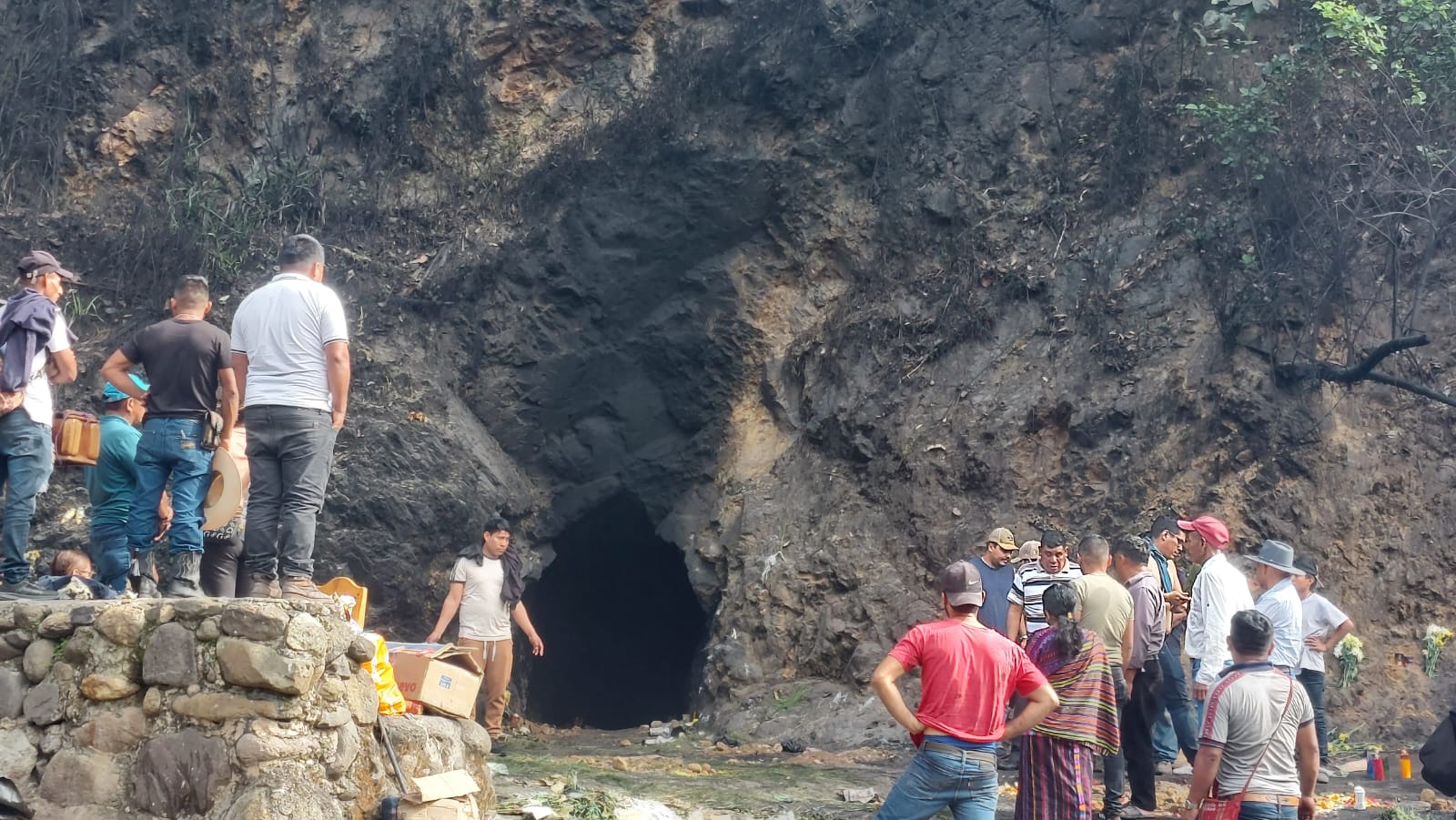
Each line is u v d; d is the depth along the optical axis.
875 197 13.91
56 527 11.20
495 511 12.97
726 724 11.56
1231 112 12.23
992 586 9.06
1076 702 6.01
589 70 15.05
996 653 5.46
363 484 12.24
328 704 5.26
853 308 13.52
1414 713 10.64
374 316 13.44
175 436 6.29
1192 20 13.30
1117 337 12.31
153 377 6.36
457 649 6.50
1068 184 13.34
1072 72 13.74
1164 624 7.85
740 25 14.45
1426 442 11.65
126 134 13.95
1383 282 12.08
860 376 13.09
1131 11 13.69
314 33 14.79
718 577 13.08
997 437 12.21
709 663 12.36
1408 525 11.43
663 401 13.95
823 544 12.45
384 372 13.08
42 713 5.34
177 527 6.25
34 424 6.62
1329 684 10.92
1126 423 11.98
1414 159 11.90
